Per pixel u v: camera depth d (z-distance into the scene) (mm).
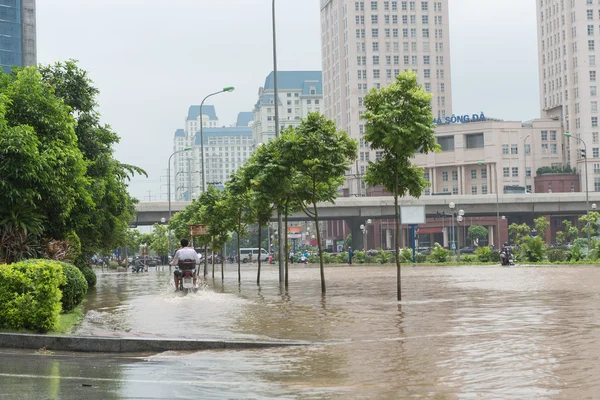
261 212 37125
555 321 15445
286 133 27797
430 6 176125
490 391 8461
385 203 106938
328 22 192125
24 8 122250
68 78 31562
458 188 162500
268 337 13781
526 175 164375
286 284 31562
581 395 8109
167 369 10680
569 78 169000
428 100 21781
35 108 23500
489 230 153000
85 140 32031
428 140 21938
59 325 15070
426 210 109688
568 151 168125
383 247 156625
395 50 174375
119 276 60969
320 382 9406
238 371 10398
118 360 11852
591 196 112188
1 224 20719
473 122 161375
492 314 17391
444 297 23516
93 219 32875
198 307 20906
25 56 122062
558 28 174250
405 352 11648
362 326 15500
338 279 39594
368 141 22359
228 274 55625
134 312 19688
